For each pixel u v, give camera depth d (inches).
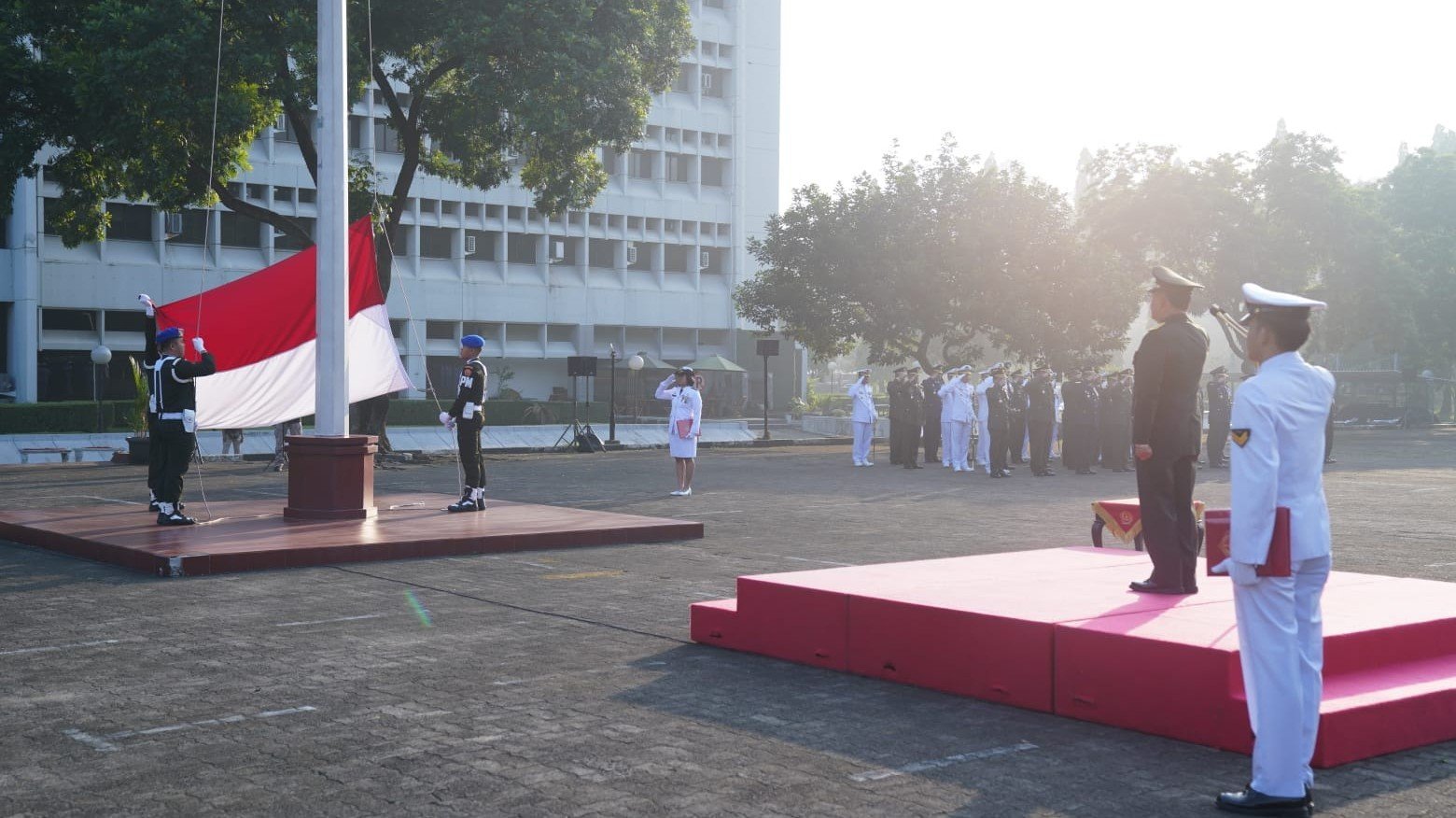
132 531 496.1
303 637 316.2
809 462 1159.6
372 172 1181.1
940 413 1152.8
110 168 1162.6
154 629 325.7
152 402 522.9
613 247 2432.3
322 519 538.9
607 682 268.4
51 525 517.0
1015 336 1701.5
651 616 349.1
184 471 519.8
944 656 261.1
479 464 597.6
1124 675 231.0
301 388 619.8
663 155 2444.6
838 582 299.4
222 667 280.7
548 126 1042.1
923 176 1737.2
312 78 994.1
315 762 207.2
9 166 1062.4
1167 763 208.5
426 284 2201.0
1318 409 184.1
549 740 221.5
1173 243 1866.4
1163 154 1898.4
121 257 1931.6
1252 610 183.0
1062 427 1031.0
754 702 250.8
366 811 182.1
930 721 236.7
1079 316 1696.6
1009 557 352.5
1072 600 270.8
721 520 620.1
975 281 1669.5
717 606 313.0
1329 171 1950.1
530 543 494.6
